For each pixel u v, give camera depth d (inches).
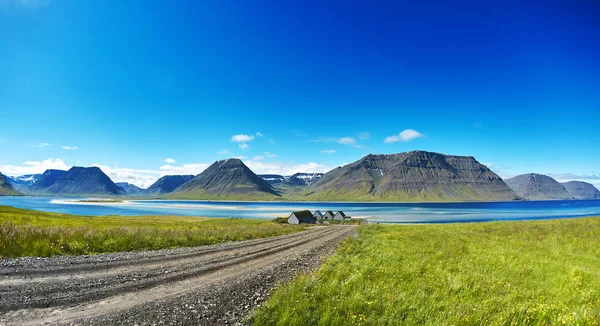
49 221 2158.0
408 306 364.8
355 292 403.2
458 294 436.8
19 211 3316.9
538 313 354.6
